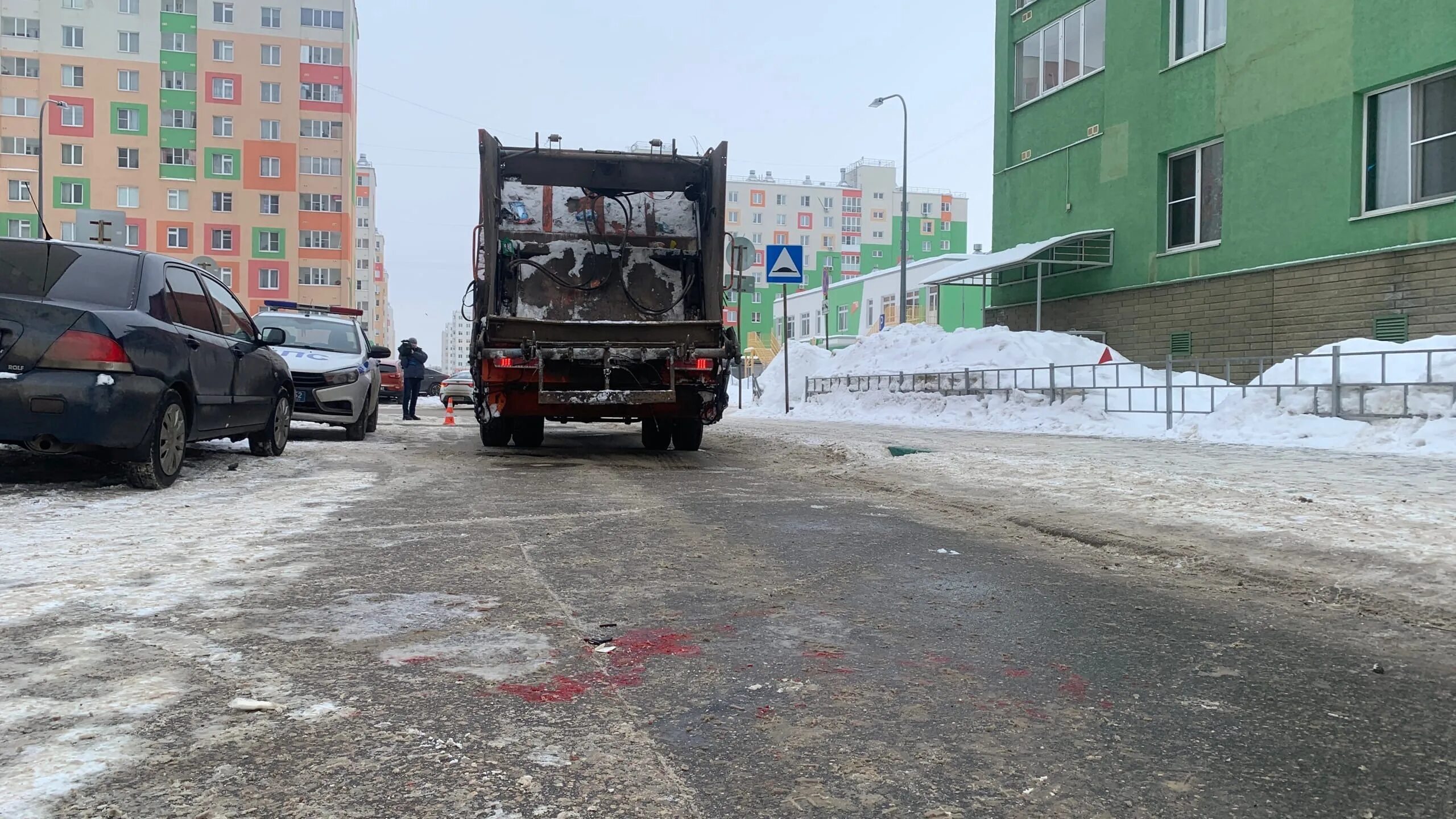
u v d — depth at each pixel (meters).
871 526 5.93
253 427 9.02
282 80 69.62
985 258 22.23
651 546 5.17
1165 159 18.66
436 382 50.69
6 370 6.02
